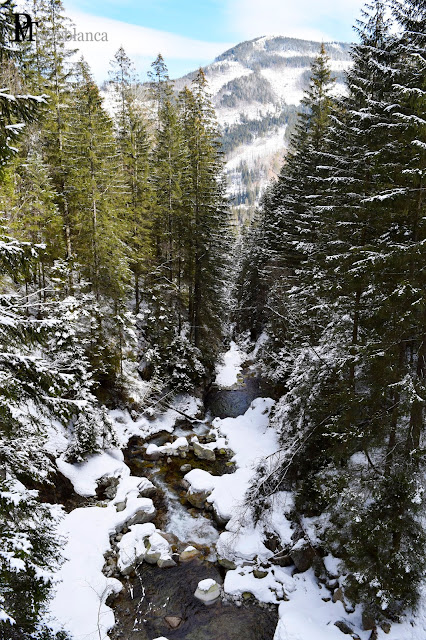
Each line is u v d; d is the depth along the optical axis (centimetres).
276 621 1127
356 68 1174
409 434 934
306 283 1711
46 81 1878
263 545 1370
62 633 662
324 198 1462
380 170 981
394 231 1086
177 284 2892
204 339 2919
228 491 1652
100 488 1653
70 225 2208
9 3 533
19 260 624
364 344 1084
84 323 2058
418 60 812
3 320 614
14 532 614
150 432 2231
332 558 1227
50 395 670
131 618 1128
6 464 732
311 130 2233
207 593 1198
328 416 1303
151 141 2900
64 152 2012
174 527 1527
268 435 2144
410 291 866
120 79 2627
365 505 983
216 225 2689
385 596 890
